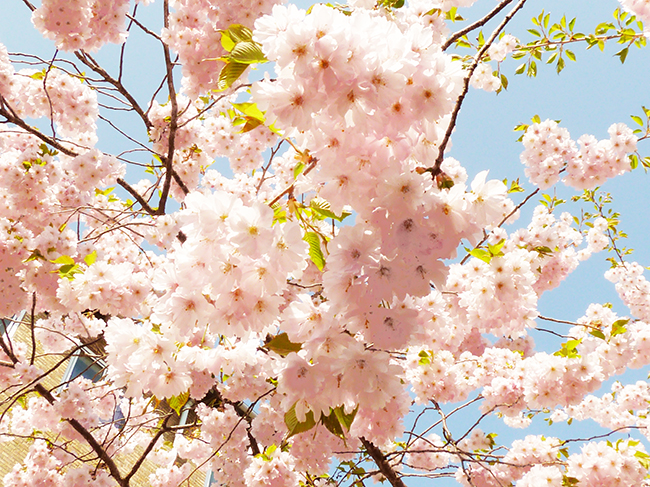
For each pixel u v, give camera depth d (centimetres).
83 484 441
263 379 417
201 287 149
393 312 149
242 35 166
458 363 488
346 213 198
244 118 163
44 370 695
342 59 125
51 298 377
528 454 450
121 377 186
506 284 256
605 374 433
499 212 152
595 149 514
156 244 471
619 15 442
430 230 143
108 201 558
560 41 461
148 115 512
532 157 527
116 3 390
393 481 392
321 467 387
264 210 135
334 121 140
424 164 160
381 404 149
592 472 373
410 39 141
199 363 204
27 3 407
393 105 139
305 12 132
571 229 601
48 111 443
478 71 520
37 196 399
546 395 375
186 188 523
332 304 145
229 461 495
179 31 379
